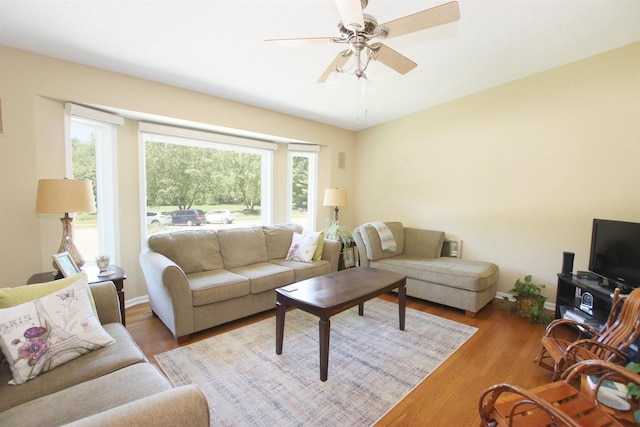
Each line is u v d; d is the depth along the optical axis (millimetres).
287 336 2629
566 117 3062
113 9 1938
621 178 2787
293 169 4859
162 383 1288
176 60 2637
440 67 3018
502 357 2305
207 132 3768
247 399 1813
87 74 2645
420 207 4387
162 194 3584
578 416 1235
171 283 2393
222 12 2010
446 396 1858
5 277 2346
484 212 3719
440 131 4086
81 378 1341
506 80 3381
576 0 2059
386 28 1554
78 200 2203
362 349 2410
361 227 3975
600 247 2570
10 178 2338
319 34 2285
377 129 4906
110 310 1871
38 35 2176
